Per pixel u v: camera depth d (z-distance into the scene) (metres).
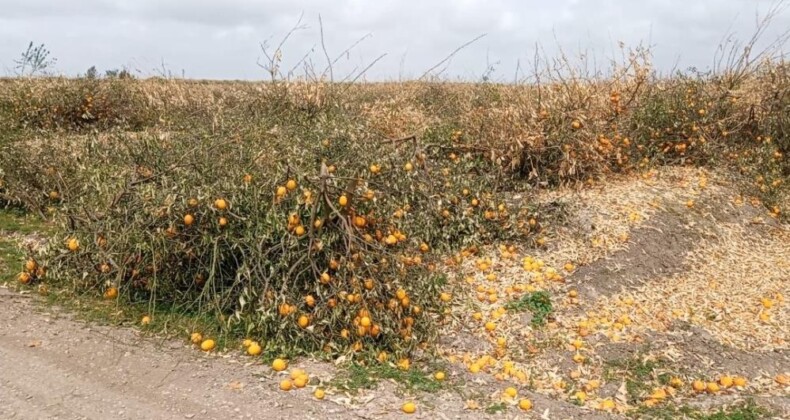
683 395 4.50
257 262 4.85
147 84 14.03
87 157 7.44
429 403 4.11
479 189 6.84
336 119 7.79
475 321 5.36
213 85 16.45
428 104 12.06
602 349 5.02
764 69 9.70
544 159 8.04
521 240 6.74
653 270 6.34
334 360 4.61
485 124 8.32
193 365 4.43
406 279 5.07
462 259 6.39
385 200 5.52
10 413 3.64
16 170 8.12
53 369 4.20
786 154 9.15
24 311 5.07
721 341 5.23
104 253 5.33
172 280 5.35
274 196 5.00
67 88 13.05
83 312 5.18
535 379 4.62
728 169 8.72
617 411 4.25
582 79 8.45
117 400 3.89
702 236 7.09
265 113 9.34
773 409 4.30
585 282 5.97
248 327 4.68
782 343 5.27
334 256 4.90
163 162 6.07
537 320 5.32
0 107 12.67
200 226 5.10
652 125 9.02
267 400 4.00
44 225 7.71
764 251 7.12
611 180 8.22
